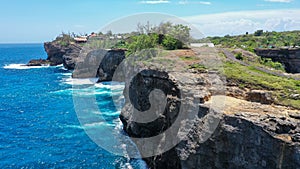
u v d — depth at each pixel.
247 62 44.94
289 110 23.81
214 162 23.06
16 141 39.62
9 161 33.47
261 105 25.25
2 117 51.62
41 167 31.80
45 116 51.47
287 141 19.09
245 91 28.94
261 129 20.17
